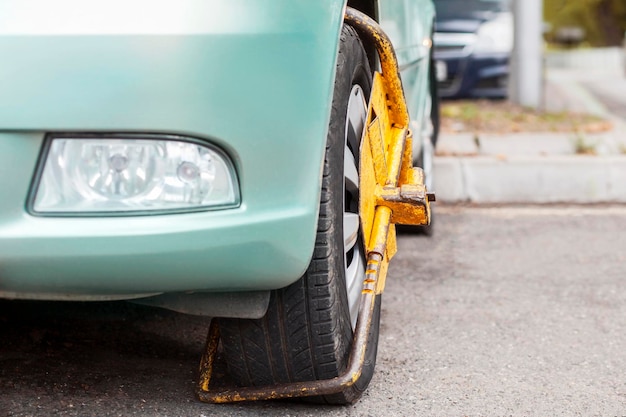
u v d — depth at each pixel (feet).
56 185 6.34
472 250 14.79
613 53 68.18
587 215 17.62
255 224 6.53
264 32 6.48
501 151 20.27
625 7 95.35
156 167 6.38
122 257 6.38
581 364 9.54
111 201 6.37
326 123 6.89
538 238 15.69
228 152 6.47
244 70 6.41
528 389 8.77
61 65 6.18
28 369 8.61
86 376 8.55
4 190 6.26
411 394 8.54
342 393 7.82
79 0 6.29
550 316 11.25
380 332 10.42
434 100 17.43
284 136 6.57
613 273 13.43
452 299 11.93
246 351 7.58
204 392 7.94
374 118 8.95
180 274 6.52
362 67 8.31
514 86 26.50
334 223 7.32
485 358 9.64
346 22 8.23
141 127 6.27
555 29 96.94
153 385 8.41
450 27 29.96
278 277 6.73
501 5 30.73
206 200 6.47
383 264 8.91
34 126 6.21
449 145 20.52
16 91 6.18
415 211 8.80
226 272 6.59
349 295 7.99
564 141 21.04
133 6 6.28
